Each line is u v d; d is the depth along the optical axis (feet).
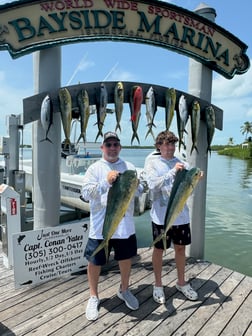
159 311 8.22
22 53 9.11
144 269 10.98
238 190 52.16
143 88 10.52
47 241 9.93
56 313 8.08
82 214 21.07
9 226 10.96
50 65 9.64
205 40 11.43
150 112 10.23
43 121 9.26
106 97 9.89
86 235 10.73
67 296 9.01
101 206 7.73
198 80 11.76
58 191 10.40
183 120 10.75
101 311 8.14
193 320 7.84
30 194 26.50
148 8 10.32
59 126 10.18
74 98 9.71
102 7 9.74
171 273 10.62
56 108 9.61
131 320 7.78
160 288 8.83
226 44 11.93
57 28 9.35
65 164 22.80
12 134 14.74
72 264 10.51
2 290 9.40
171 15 10.69
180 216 8.64
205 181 12.12
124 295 8.39
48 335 7.14
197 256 12.26
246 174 84.64
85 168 23.00
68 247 10.37
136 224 27.45
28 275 9.62
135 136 10.22
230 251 22.09
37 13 9.10
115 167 7.98
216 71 11.94
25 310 8.22
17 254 9.38
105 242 6.98
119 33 10.01
